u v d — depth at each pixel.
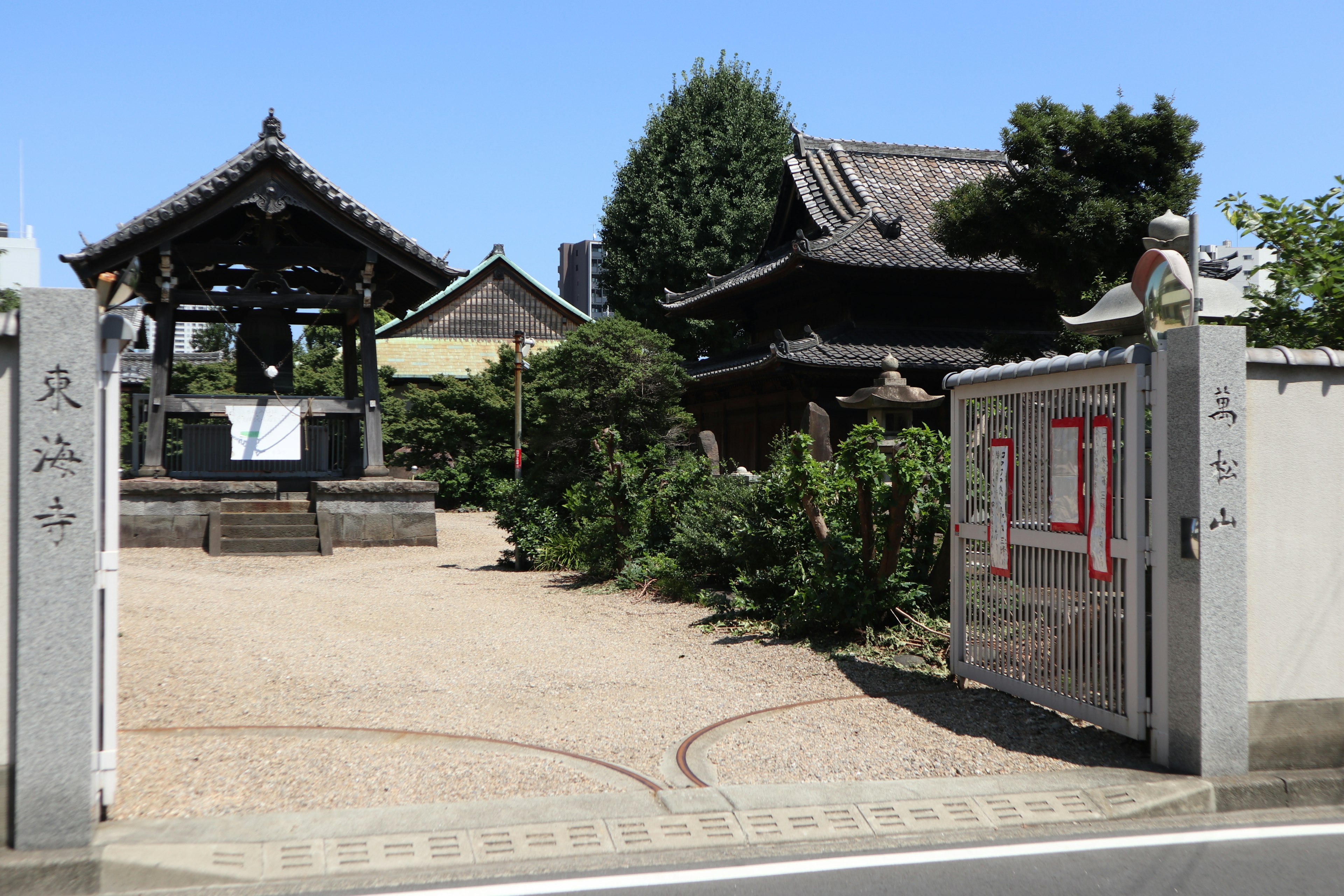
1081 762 5.52
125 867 4.03
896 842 4.58
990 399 6.97
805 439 8.81
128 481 18.28
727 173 33.34
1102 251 15.60
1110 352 5.62
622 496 13.47
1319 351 5.39
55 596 4.18
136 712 6.57
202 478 20.00
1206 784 5.02
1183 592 5.21
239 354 20.12
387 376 38.56
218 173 18.62
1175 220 7.12
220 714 6.57
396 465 34.78
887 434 12.46
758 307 26.23
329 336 38.88
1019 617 6.65
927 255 21.56
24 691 4.14
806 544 9.55
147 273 18.69
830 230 23.08
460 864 4.24
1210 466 5.12
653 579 12.48
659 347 16.92
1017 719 6.35
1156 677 5.38
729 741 6.02
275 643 9.15
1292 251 7.96
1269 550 5.29
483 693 7.23
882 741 5.97
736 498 11.48
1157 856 4.40
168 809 4.72
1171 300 5.40
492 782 5.20
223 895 3.96
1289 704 5.28
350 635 9.65
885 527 8.89
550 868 4.24
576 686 7.48
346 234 19.06
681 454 14.81
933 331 22.61
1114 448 5.67
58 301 4.22
